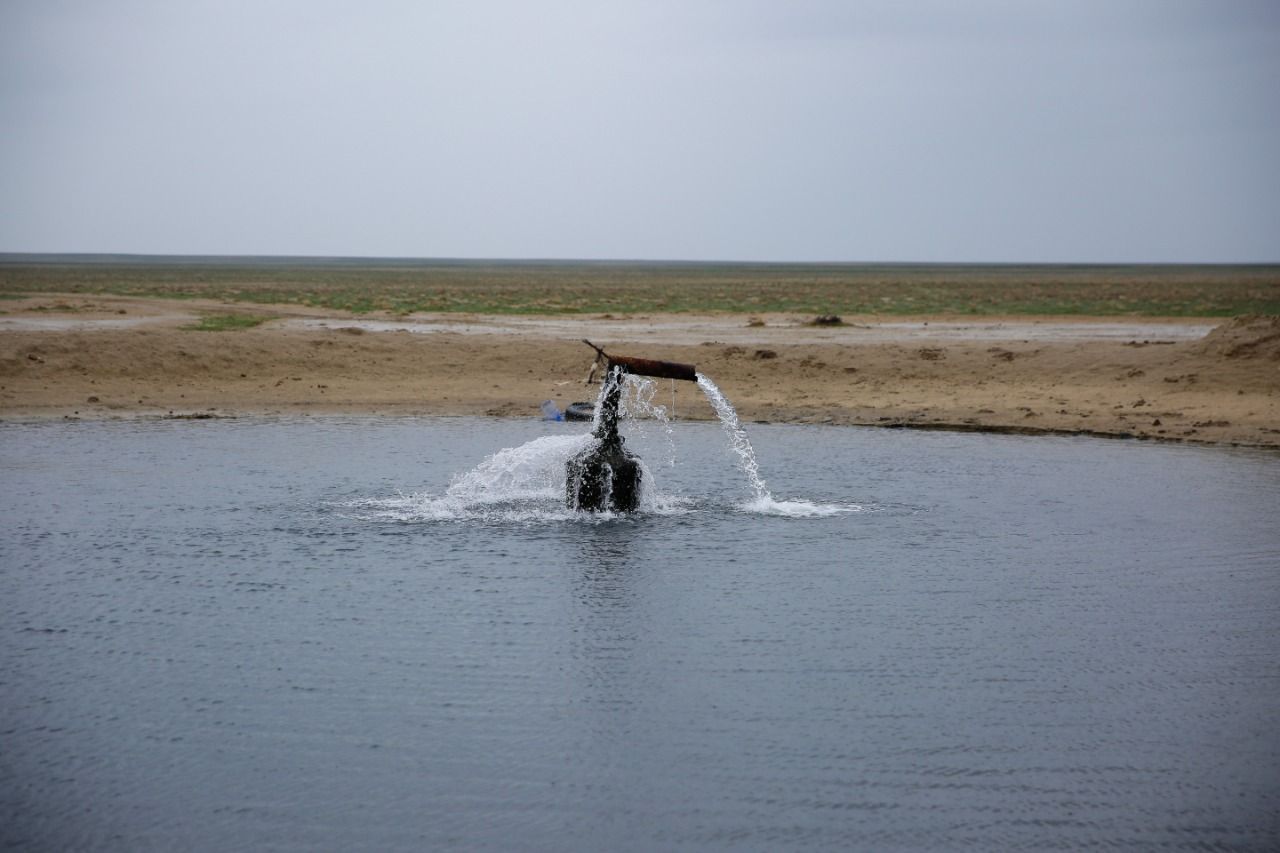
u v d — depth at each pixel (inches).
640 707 376.8
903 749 350.3
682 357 1358.3
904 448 894.4
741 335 1653.5
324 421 1021.8
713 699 383.2
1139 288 4087.1
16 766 337.4
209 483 714.2
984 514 649.0
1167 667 417.1
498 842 300.7
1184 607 484.1
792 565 537.3
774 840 302.0
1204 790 330.0
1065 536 599.5
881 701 383.6
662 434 973.2
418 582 503.5
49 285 3459.6
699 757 344.5
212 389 1178.0
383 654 418.9
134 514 627.5
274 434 936.3
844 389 1227.2
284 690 387.9
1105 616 471.5
